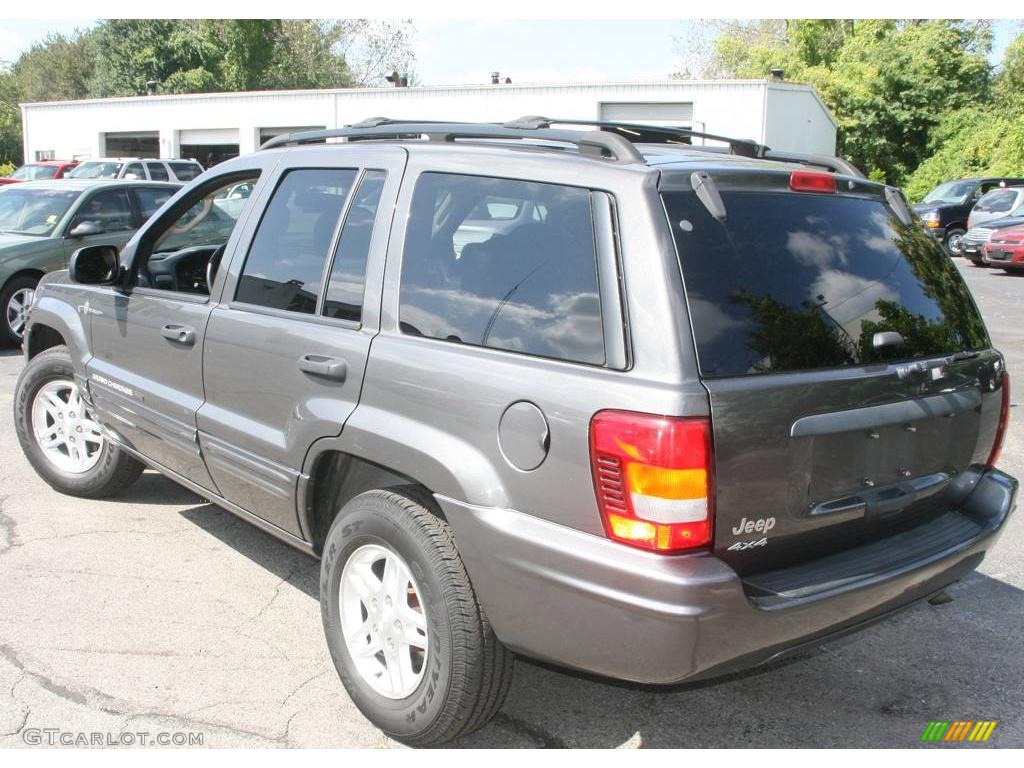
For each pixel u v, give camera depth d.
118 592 4.04
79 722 3.07
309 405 3.19
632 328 2.41
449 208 2.96
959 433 3.03
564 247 2.62
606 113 28.31
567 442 2.44
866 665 3.60
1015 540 4.85
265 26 47.41
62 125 38.69
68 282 4.92
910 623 3.94
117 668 3.40
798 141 29.06
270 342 3.39
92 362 4.61
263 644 3.62
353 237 3.24
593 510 2.40
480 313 2.77
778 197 2.75
